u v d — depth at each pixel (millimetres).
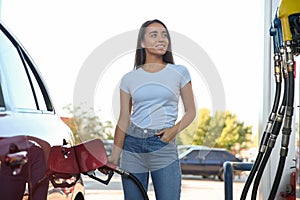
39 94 4273
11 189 3055
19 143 3195
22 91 3863
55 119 4305
